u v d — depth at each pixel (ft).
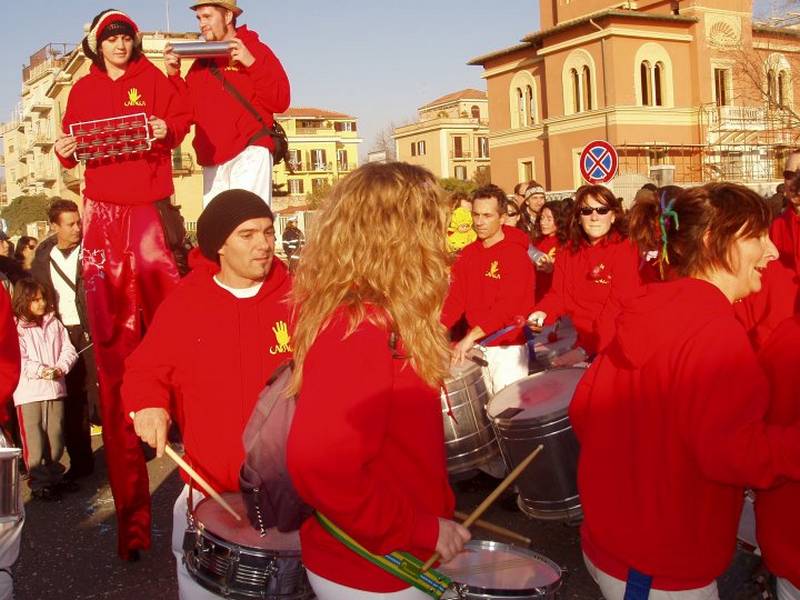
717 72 133.49
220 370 11.85
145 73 16.06
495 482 20.62
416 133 291.79
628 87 125.80
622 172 125.39
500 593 8.25
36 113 246.06
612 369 8.70
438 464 8.07
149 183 16.22
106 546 18.16
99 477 23.35
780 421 8.47
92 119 15.78
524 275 20.49
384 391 7.41
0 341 13.11
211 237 11.68
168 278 16.43
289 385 8.41
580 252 20.39
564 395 16.05
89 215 16.26
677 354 7.91
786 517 8.56
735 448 7.51
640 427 8.23
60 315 24.32
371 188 7.81
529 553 9.39
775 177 131.85
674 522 8.02
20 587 16.28
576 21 126.41
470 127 286.25
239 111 16.44
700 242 8.39
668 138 128.47
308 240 8.11
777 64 137.39
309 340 7.73
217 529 9.91
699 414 7.68
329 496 7.18
